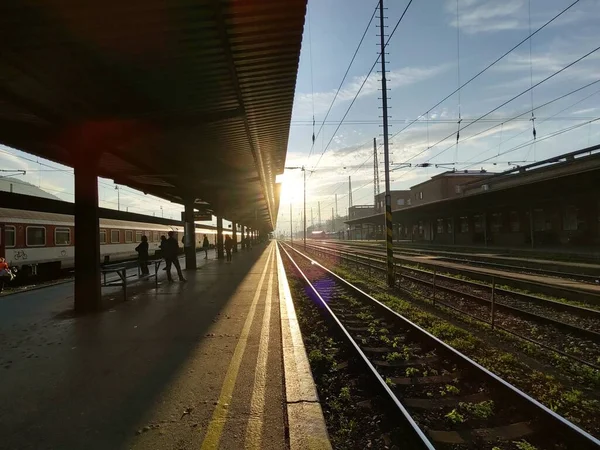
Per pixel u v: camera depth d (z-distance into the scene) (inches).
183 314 290.2
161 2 159.6
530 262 695.7
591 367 209.2
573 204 920.3
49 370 174.2
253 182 708.7
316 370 210.7
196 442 115.3
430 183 2386.8
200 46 199.6
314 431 120.7
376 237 2773.1
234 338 225.1
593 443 125.6
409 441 134.7
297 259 1130.0
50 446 113.3
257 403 141.3
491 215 1247.5
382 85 512.1
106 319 274.7
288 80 257.1
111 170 486.3
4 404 140.8
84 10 160.6
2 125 275.9
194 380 162.4
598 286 450.9
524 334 285.4
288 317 278.2
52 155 374.6
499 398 170.6
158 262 438.6
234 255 1170.6
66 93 242.1
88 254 302.2
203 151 437.1
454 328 287.1
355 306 402.0
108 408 137.4
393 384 188.9
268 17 179.5
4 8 154.9
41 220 644.7
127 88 244.4
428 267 727.7
